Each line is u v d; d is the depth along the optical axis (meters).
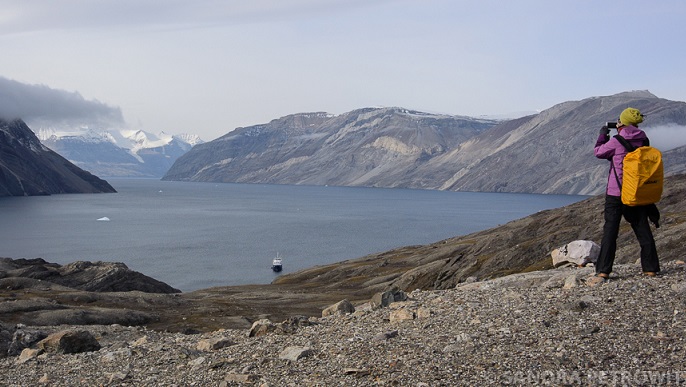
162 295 78.88
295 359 11.96
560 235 81.06
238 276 154.25
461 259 94.19
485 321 12.66
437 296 16.52
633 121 14.05
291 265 171.50
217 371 12.09
